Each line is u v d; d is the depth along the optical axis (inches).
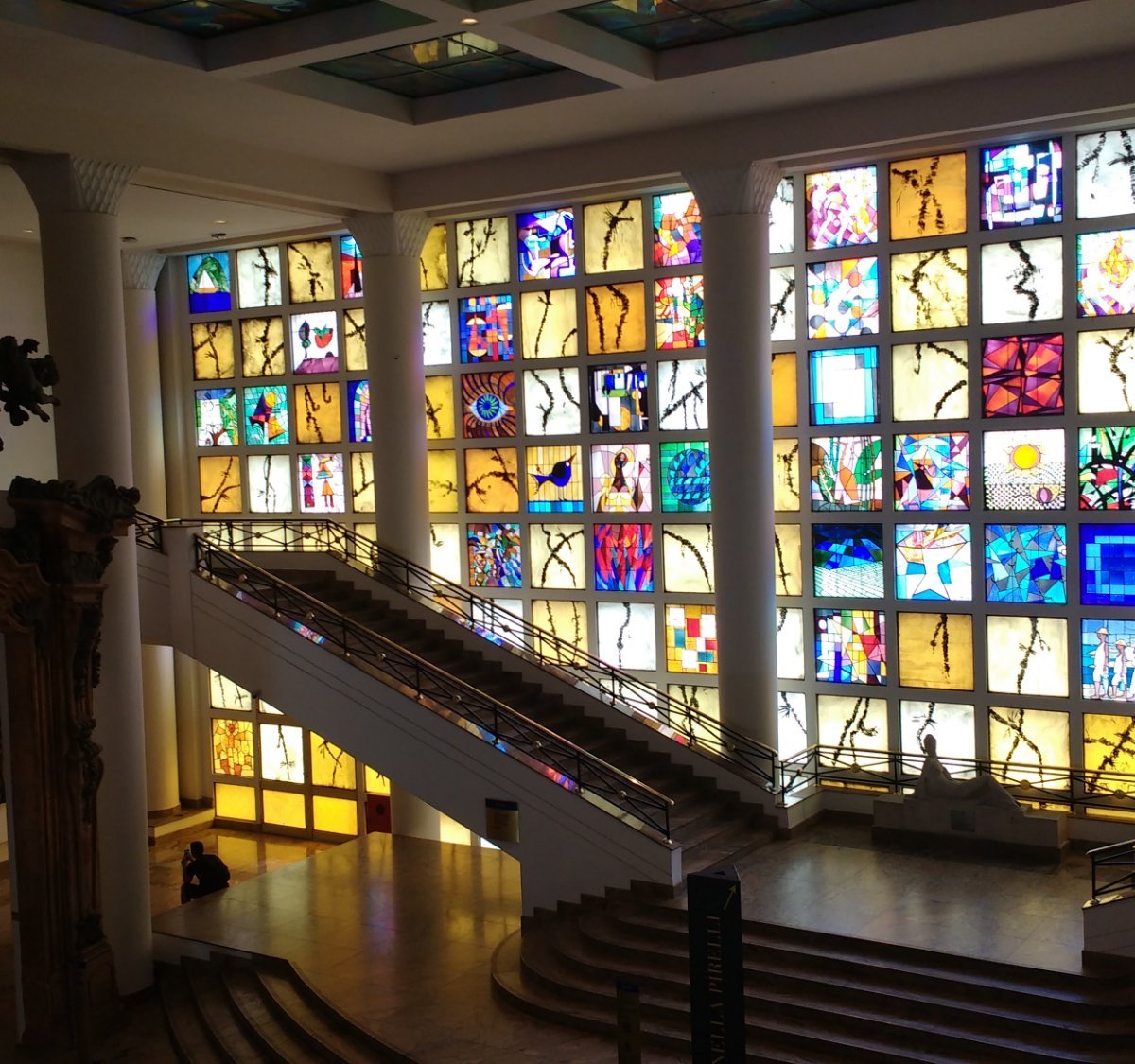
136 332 983.0
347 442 944.9
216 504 1008.2
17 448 886.4
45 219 625.0
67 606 584.4
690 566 813.2
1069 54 609.6
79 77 565.3
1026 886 610.5
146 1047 601.3
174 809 1017.5
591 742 737.0
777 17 569.6
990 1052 484.1
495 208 820.6
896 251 735.1
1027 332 703.1
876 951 541.3
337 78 629.6
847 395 758.5
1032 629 713.6
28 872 591.8
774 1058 500.4
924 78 640.4
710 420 733.9
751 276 717.9
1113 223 676.1
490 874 769.6
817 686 778.2
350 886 755.4
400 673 729.0
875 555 756.0
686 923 589.6
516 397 864.9
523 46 545.0
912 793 731.4
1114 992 497.7
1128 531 684.1
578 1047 526.9
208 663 741.9
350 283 932.6
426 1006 575.8
